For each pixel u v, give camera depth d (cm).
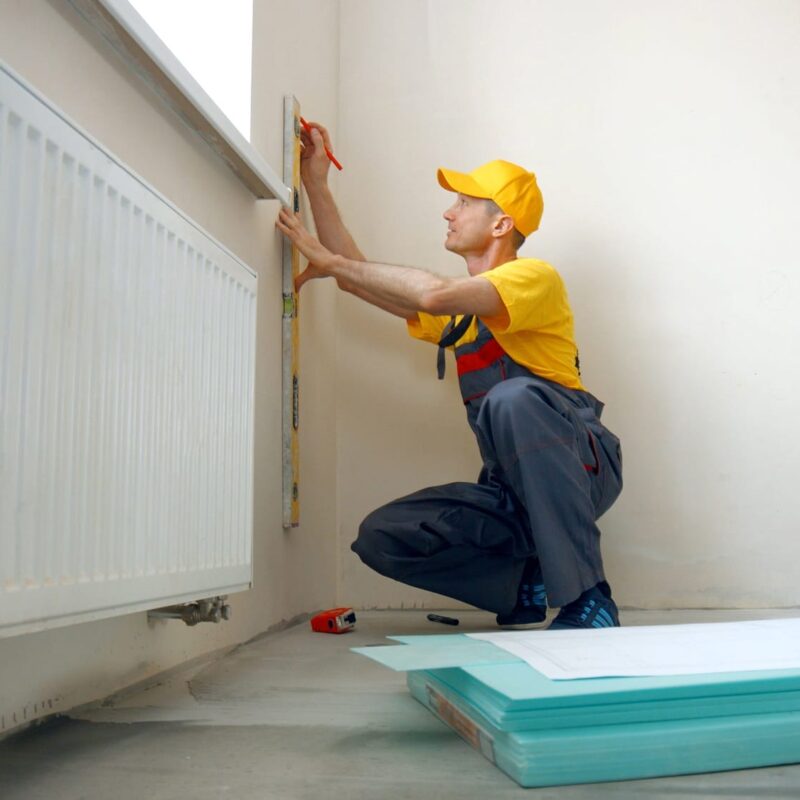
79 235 90
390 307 214
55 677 103
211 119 134
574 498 154
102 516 94
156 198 109
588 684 84
